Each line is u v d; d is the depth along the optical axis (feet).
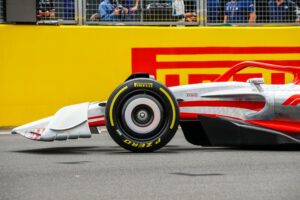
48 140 57.57
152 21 95.40
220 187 40.22
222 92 59.72
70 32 88.17
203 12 96.22
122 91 56.95
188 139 63.05
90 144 68.69
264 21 97.35
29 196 37.93
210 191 38.93
